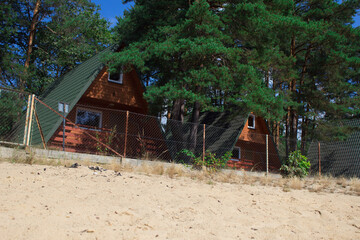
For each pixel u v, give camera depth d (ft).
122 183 25.31
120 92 58.18
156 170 34.81
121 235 14.73
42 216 15.57
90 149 52.80
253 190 30.19
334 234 19.56
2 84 71.51
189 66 54.60
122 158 41.14
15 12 79.00
